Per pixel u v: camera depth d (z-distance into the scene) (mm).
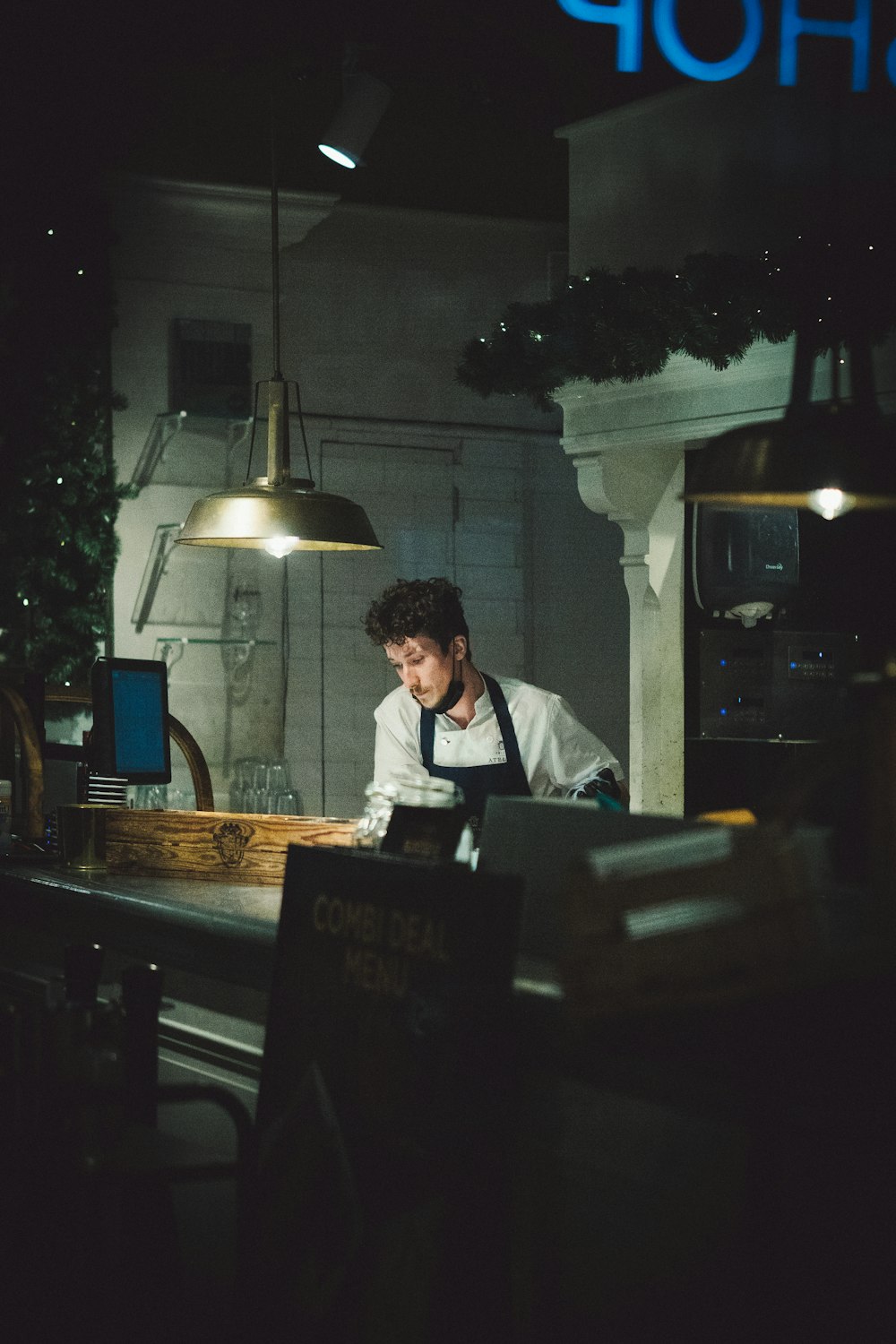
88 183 6473
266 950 2744
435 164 7273
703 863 1796
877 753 1769
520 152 7457
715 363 4324
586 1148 2090
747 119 4957
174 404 6805
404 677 3938
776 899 1765
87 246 6418
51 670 6500
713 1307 1872
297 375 7082
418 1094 2102
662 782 5551
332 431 7145
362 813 7164
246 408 6922
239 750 6855
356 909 2318
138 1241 2438
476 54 5691
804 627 5129
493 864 2359
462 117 7289
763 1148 1800
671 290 4301
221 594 6895
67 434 6438
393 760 4156
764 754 5070
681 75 5223
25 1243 2410
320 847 2467
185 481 6844
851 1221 1745
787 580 4883
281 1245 2232
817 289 3693
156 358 6781
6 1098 2625
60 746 4680
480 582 7457
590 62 5629
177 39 6102
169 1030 3191
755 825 1836
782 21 4582
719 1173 1865
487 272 7441
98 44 6301
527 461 7578
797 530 4891
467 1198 1991
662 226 5309
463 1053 2045
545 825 2287
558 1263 2143
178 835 3525
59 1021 2379
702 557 4914
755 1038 1816
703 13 4945
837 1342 1751
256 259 6949
